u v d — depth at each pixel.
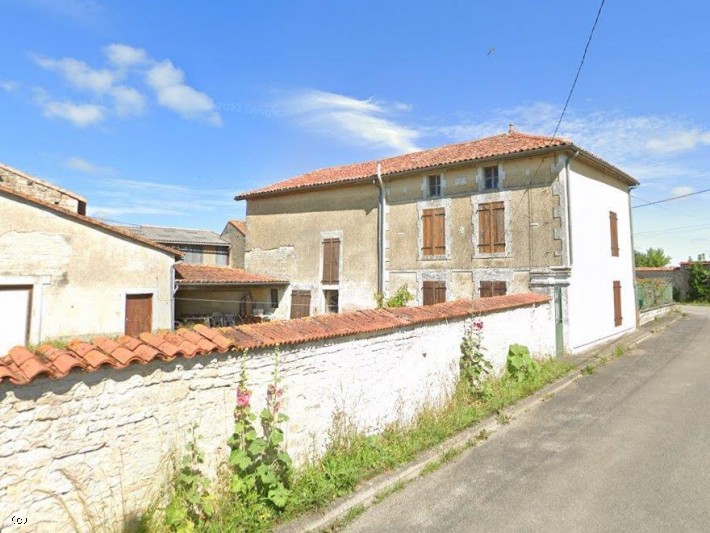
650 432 5.72
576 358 10.97
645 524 3.62
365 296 16.31
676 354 11.30
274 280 17.86
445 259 14.35
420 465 4.79
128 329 11.90
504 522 3.70
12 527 2.65
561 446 5.34
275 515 3.66
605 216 14.69
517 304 9.21
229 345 3.86
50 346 3.24
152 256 12.43
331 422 4.87
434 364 6.60
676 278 31.16
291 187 18.39
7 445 2.67
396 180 15.73
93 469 3.04
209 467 3.74
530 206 12.68
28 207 10.48
